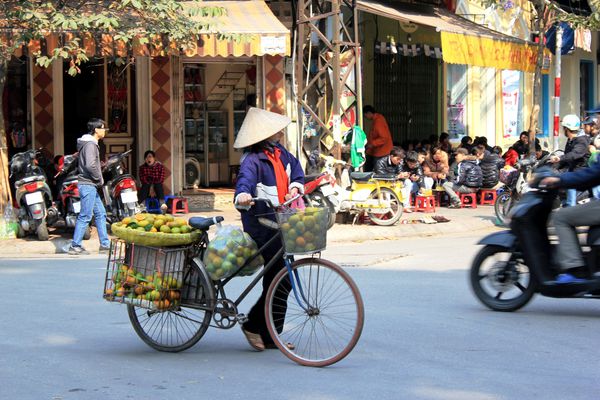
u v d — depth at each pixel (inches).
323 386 306.5
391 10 884.0
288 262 335.0
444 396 294.4
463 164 928.3
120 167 724.0
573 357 344.8
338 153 788.6
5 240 681.6
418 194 888.9
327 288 332.8
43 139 863.7
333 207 724.7
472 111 1175.0
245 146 345.1
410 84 1097.4
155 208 844.6
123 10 687.7
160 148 888.3
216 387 305.7
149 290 343.0
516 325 399.5
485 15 1162.0
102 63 885.2
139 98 883.4
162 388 304.8
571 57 1396.4
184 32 674.8
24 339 376.8
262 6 836.6
